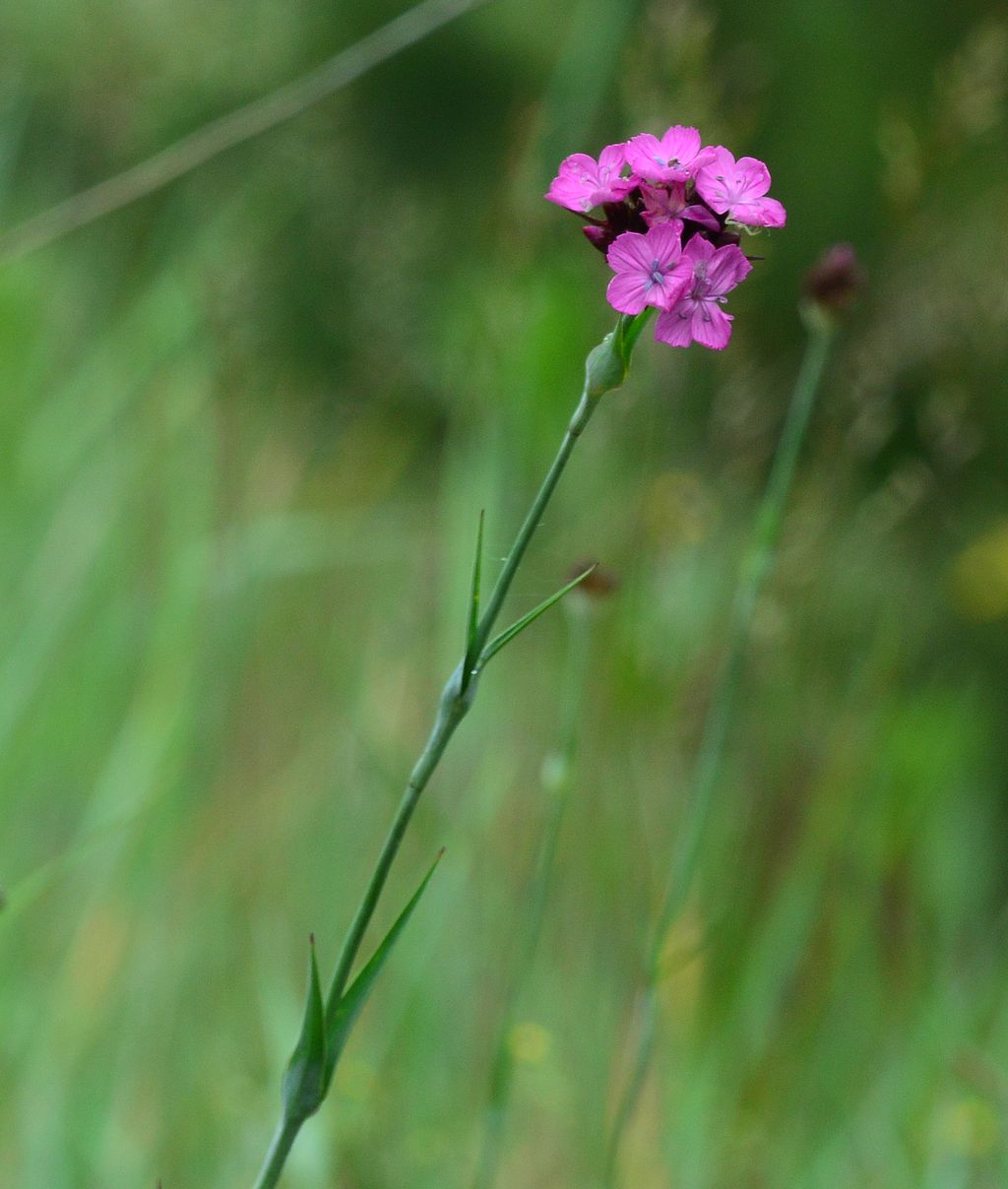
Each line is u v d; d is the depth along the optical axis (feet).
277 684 7.27
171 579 6.40
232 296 7.88
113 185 4.68
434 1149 4.85
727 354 6.35
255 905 5.95
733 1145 5.35
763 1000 5.55
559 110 6.61
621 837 5.61
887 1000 6.34
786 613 5.08
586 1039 5.54
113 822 5.18
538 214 6.52
